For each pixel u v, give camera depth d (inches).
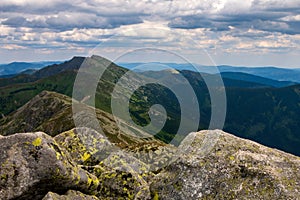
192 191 575.2
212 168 592.1
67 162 543.2
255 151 609.9
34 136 530.9
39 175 505.0
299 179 538.6
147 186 618.5
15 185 494.6
